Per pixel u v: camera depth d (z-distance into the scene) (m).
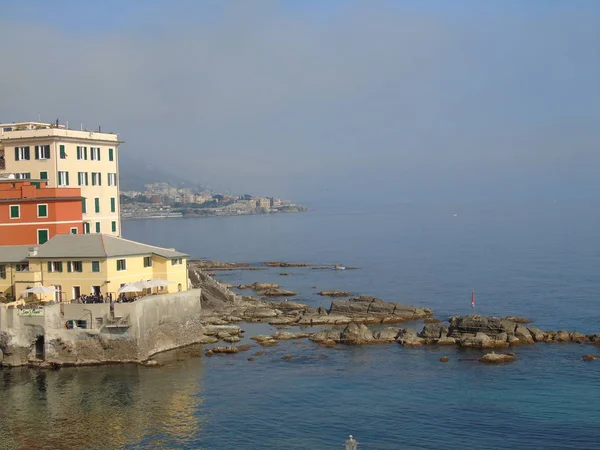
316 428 79.44
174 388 91.44
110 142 135.75
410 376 97.62
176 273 112.25
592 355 106.62
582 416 82.56
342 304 144.50
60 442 75.25
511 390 91.69
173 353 106.69
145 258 109.69
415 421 81.50
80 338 99.12
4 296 107.94
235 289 193.12
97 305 98.81
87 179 131.62
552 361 104.38
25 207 114.25
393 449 74.12
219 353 107.31
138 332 99.88
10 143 128.12
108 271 103.50
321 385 93.62
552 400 87.88
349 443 48.16
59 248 105.75
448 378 96.75
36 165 126.75
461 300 166.50
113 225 137.00
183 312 110.81
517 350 110.69
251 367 101.00
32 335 98.56
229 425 80.00
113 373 96.56
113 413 83.06
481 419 81.94
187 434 77.44
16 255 108.69
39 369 97.88
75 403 85.94
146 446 74.38
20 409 84.00
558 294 171.12
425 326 123.12
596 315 143.00
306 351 110.50
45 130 126.25
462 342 113.38
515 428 79.38
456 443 75.62
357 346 114.06
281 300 172.25
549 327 132.00
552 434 77.69
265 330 127.25
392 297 174.00
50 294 105.19
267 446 74.62
